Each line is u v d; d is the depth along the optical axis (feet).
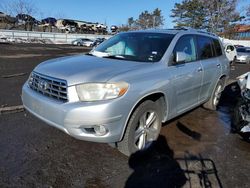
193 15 192.13
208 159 12.62
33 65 41.91
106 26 229.45
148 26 279.69
